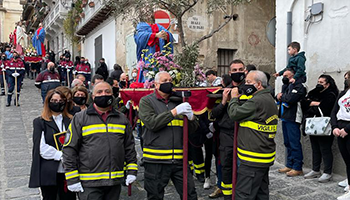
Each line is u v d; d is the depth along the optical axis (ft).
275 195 16.11
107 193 11.15
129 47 42.75
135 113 17.20
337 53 18.98
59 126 11.86
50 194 11.71
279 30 23.13
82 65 54.24
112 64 50.98
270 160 11.61
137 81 18.02
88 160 10.48
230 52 38.34
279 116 19.60
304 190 16.69
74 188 10.30
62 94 11.73
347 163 15.70
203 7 35.68
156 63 15.39
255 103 11.51
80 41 73.10
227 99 13.15
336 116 16.14
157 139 11.88
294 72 18.80
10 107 40.40
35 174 11.17
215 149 15.44
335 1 19.04
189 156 17.61
